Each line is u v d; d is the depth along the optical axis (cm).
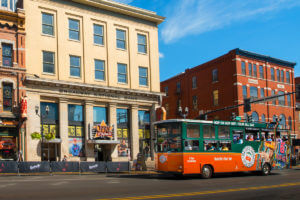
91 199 1164
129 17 3681
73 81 3209
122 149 3450
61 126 3062
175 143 2050
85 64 3297
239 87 4734
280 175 2420
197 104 5444
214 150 2144
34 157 2881
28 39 3000
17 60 2923
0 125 2742
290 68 5569
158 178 2195
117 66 3541
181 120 2047
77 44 3294
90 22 3394
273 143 2502
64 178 2139
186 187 1584
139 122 3628
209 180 1986
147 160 3569
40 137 2778
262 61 5153
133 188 1534
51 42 3133
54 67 3138
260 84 5053
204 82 5334
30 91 2945
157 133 2170
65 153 3053
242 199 1189
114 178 2164
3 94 2839
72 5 3294
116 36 3575
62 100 3103
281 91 5353
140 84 3697
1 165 2338
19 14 2944
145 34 3812
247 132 2356
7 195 1280
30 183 1772
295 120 5491
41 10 3108
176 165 2020
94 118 3322
